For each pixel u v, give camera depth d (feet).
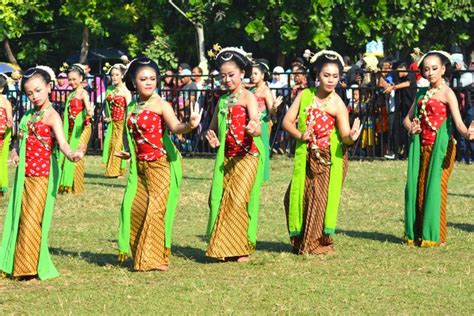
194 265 33.68
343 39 84.79
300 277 31.32
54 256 35.47
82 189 53.06
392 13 81.76
